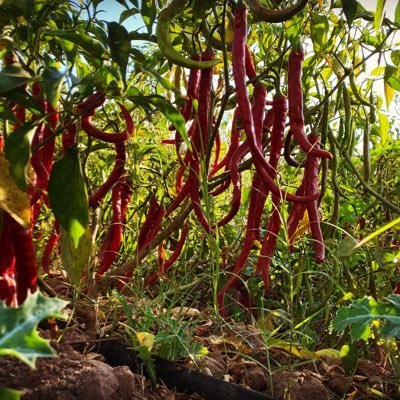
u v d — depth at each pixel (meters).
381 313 0.37
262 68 0.61
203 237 0.64
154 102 0.39
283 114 0.46
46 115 0.35
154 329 0.50
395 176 0.78
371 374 0.47
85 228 0.37
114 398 0.34
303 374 0.43
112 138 0.45
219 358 0.45
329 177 0.68
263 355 0.48
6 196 0.33
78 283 0.41
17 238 0.35
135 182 0.60
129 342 0.45
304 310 0.56
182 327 0.44
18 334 0.22
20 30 0.41
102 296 0.56
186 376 0.41
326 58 0.55
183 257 0.70
